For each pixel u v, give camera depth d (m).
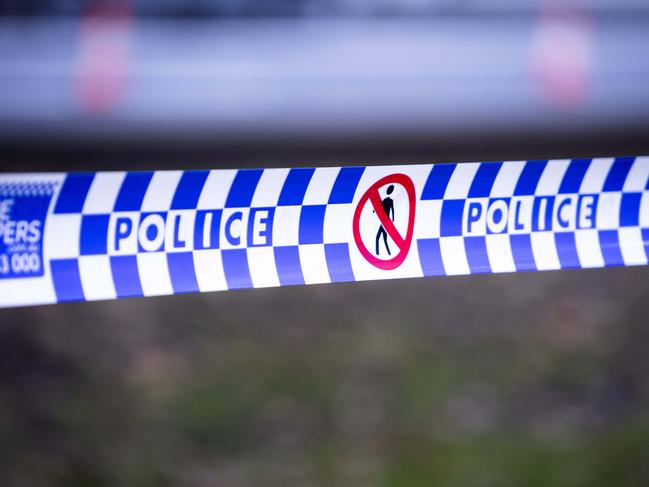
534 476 6.78
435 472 6.85
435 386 7.94
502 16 10.97
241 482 6.68
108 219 3.65
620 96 10.91
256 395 7.66
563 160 4.07
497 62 10.86
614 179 4.15
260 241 3.81
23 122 9.73
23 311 8.16
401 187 3.91
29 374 7.39
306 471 6.84
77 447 6.73
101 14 10.35
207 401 7.53
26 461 6.41
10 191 3.54
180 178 3.70
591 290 9.58
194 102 10.40
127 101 10.20
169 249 3.72
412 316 8.96
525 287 9.55
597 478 6.78
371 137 10.23
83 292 3.65
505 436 7.31
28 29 10.24
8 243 3.56
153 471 6.67
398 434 7.30
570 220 4.12
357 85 10.66
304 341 8.48
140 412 7.28
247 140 10.07
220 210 3.75
